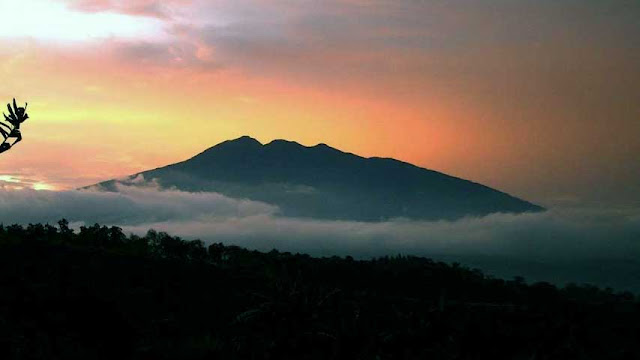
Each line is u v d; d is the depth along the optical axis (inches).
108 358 1841.8
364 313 2101.4
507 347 1845.5
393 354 1628.9
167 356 1878.7
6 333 1684.3
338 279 3430.1
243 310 2576.3
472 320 1907.0
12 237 3002.0
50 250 2864.2
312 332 1568.7
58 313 2073.1
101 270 2748.5
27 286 2300.7
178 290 2773.1
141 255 3184.1
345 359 1544.0
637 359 1998.0
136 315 2319.1
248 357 1727.4
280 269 3280.0
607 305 2866.6
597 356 1969.7
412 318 1827.0
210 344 1971.0
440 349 1720.0
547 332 1982.0
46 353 1643.7
